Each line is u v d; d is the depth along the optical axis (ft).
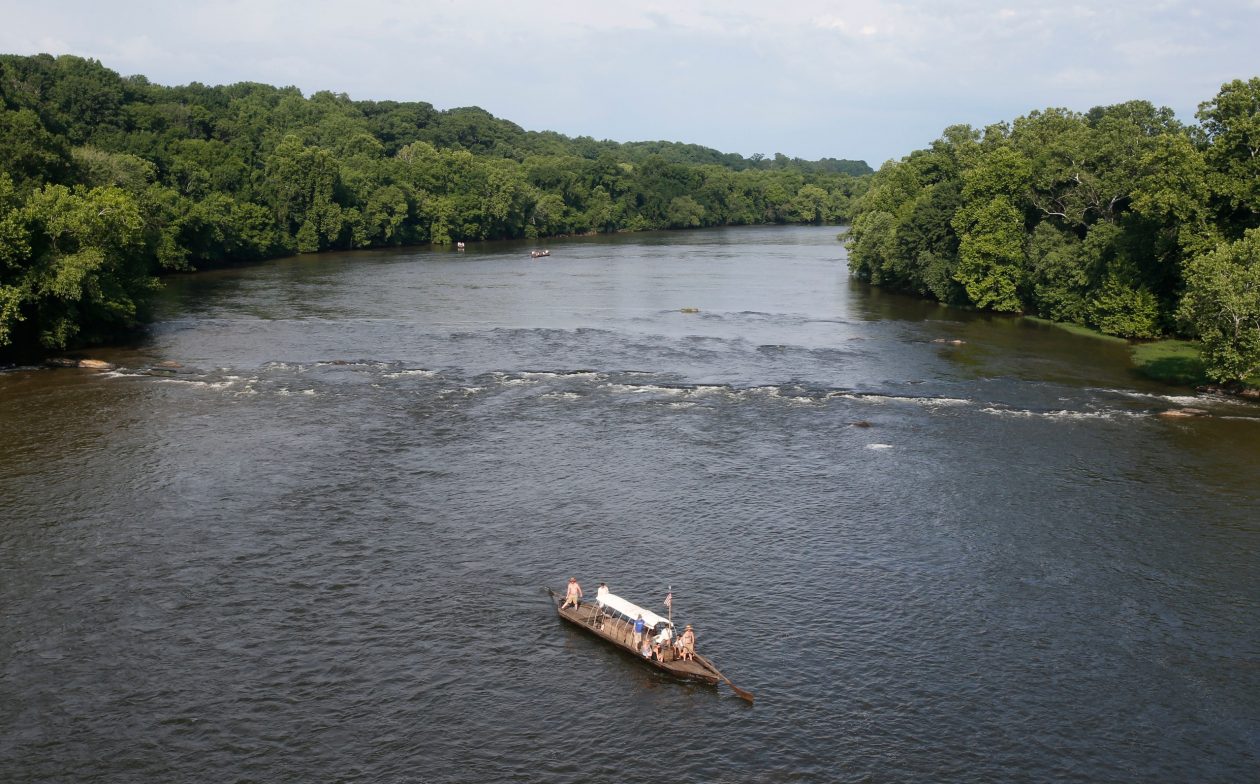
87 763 143.13
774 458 267.39
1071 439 283.18
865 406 318.65
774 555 209.46
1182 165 373.61
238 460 260.42
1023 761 145.79
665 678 167.43
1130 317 423.23
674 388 340.39
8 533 213.46
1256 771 143.54
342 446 273.13
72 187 494.59
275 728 151.84
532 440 280.92
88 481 243.60
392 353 394.11
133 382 338.95
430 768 143.74
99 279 397.39
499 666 169.68
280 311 495.41
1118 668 168.66
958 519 227.40
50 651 170.30
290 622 180.96
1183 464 262.47
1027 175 490.08
